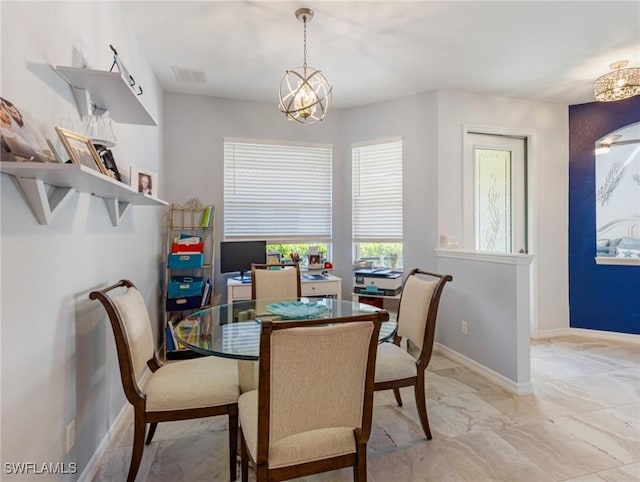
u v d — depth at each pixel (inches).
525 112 152.1
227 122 151.3
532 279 154.3
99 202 72.1
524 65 121.4
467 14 92.5
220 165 150.9
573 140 157.8
